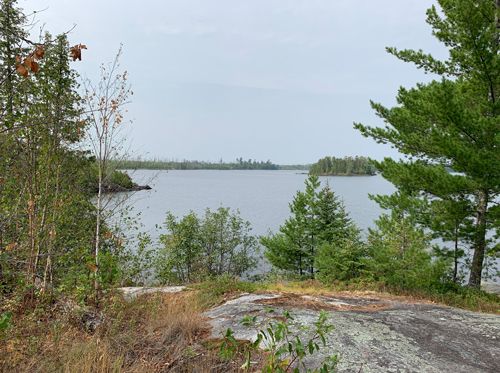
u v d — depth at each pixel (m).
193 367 4.43
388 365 4.38
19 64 2.65
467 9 10.09
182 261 19.00
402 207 10.84
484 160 9.52
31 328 5.56
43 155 7.71
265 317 6.16
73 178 9.80
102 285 6.96
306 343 4.96
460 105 10.00
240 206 73.38
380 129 13.27
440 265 9.73
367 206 75.56
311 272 19.42
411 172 11.18
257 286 10.12
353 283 11.81
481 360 4.67
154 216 48.78
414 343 5.14
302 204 19.31
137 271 12.52
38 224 7.58
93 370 4.32
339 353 4.66
